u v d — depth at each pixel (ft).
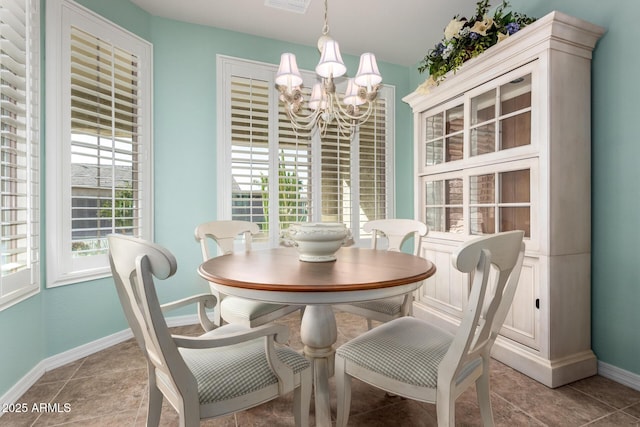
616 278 5.92
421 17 8.75
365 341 4.14
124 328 7.89
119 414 5.03
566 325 5.92
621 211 5.85
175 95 8.80
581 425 4.74
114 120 7.57
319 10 8.42
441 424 3.33
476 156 7.28
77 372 6.34
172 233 8.82
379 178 11.40
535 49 5.86
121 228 7.72
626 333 5.80
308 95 10.23
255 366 3.52
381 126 11.48
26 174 5.83
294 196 10.09
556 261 5.81
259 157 9.71
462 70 7.25
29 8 5.83
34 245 6.05
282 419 4.93
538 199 5.93
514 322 6.45
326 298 3.64
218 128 9.23
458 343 3.22
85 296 7.11
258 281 3.71
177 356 2.95
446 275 8.14
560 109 5.81
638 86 5.63
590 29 5.84
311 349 4.66
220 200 9.24
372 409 5.16
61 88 6.66
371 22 8.98
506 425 4.73
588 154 6.14
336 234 4.91
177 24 8.82
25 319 5.83
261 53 9.73
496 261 3.20
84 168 7.12
